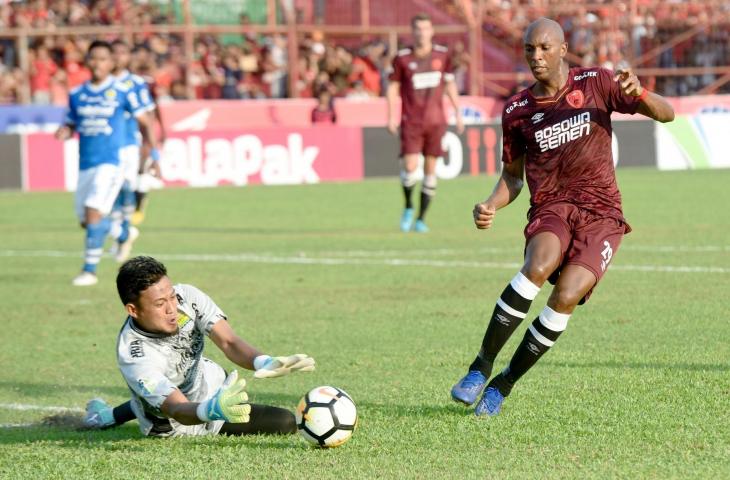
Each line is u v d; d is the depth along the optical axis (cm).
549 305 1928
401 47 10862
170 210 6962
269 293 3697
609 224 1975
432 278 3941
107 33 9744
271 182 8906
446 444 1814
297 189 8312
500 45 11594
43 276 4294
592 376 2303
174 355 1864
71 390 2406
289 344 2812
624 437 1822
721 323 2900
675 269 3969
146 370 1798
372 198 7506
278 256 4678
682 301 3272
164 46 10094
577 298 1911
